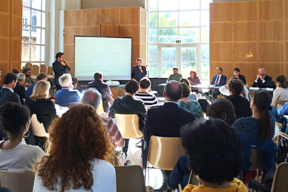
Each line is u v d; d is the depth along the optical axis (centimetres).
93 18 988
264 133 204
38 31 959
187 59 1022
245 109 297
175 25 1020
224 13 916
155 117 232
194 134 84
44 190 96
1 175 153
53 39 991
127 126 336
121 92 919
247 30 902
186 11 1009
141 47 983
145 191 154
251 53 902
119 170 152
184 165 161
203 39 1004
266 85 708
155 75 1041
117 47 890
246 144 179
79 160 96
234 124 215
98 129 103
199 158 81
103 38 878
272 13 882
